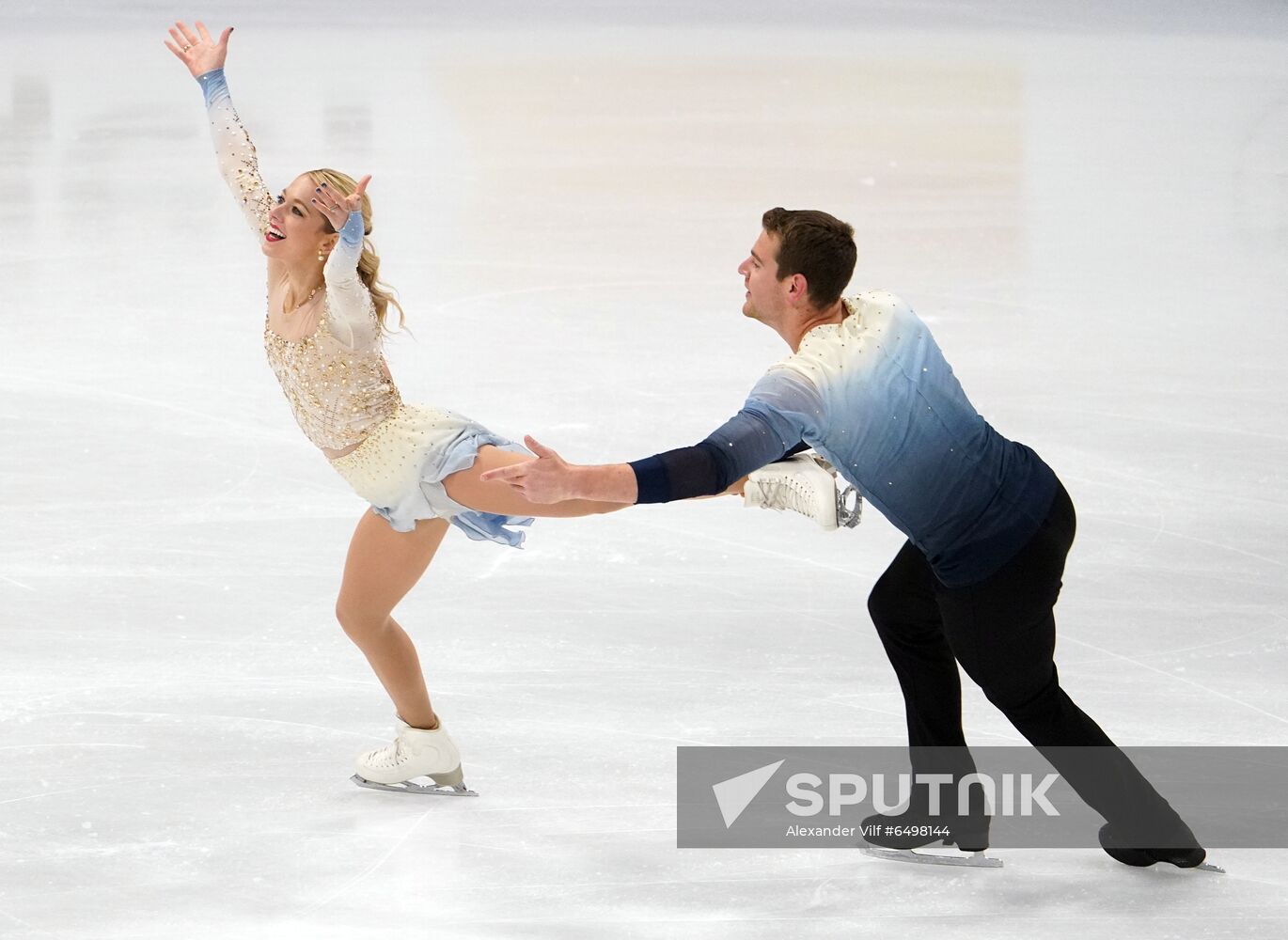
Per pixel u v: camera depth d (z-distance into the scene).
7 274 38.97
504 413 27.78
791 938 12.47
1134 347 32.94
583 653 18.52
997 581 12.81
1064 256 42.41
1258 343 33.28
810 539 22.47
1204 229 46.47
